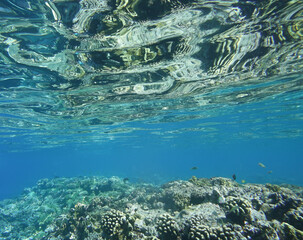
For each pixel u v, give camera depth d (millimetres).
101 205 11438
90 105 15367
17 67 8781
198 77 11602
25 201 21562
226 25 6797
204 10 5918
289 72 11586
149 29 6719
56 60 8422
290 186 14312
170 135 38000
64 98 13242
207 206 6926
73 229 9617
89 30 6602
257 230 5496
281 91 15148
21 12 5738
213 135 40125
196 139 46000
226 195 8664
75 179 26094
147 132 32656
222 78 12055
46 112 16312
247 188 9367
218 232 5332
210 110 20453
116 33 6836
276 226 5664
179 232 5898
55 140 32906
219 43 8008
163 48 8078
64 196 18250
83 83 11016
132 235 6324
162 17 6117
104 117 19797
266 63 10180
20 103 13648
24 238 13758
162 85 12445
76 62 8711
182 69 10312
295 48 8625
